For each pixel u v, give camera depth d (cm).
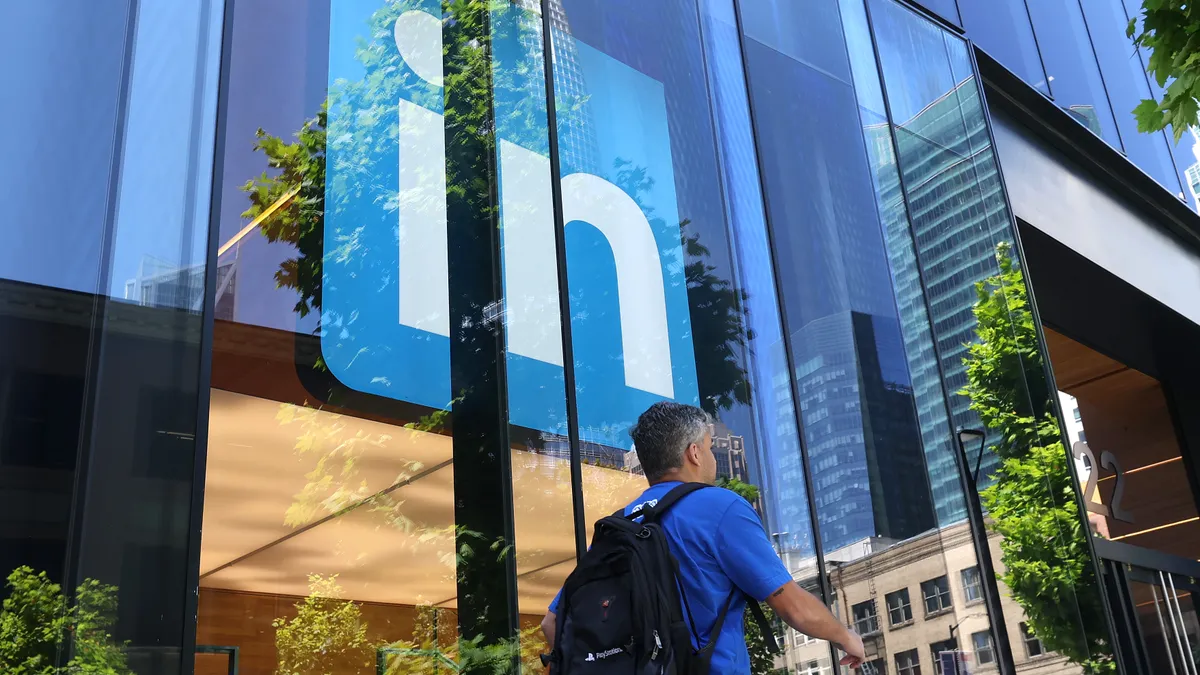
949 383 661
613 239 513
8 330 304
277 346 377
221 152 367
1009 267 750
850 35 724
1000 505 646
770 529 516
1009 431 681
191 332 339
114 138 342
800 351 578
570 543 438
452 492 407
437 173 454
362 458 386
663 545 265
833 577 532
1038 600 638
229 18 385
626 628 251
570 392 462
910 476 600
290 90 413
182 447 325
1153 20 544
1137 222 1220
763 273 579
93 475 304
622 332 497
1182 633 1081
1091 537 682
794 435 552
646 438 305
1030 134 1095
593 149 522
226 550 338
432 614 383
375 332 408
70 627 287
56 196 324
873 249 656
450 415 420
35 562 287
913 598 568
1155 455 1299
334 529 368
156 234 341
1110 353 1292
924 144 743
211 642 323
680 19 604
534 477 436
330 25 436
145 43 358
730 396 531
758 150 614
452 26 484
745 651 271
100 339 318
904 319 652
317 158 414
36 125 327
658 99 568
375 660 362
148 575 305
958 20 993
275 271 386
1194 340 1266
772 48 659
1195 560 1212
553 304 473
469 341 436
